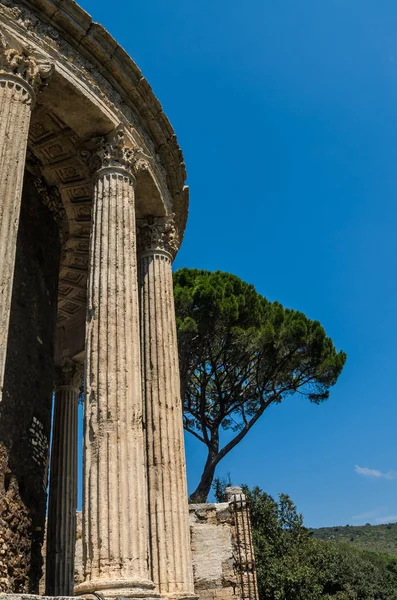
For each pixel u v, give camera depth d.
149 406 13.77
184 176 17.36
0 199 10.02
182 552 12.34
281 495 34.62
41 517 13.55
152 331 14.62
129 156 13.84
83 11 13.03
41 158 16.06
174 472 13.11
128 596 8.83
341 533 150.25
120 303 11.84
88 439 10.56
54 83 12.65
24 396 13.77
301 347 30.09
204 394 29.69
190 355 28.55
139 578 9.30
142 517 10.05
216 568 18.42
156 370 14.15
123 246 12.57
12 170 10.44
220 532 19.02
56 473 18.30
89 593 8.94
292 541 32.28
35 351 14.70
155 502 12.71
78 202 17.25
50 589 16.09
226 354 29.39
